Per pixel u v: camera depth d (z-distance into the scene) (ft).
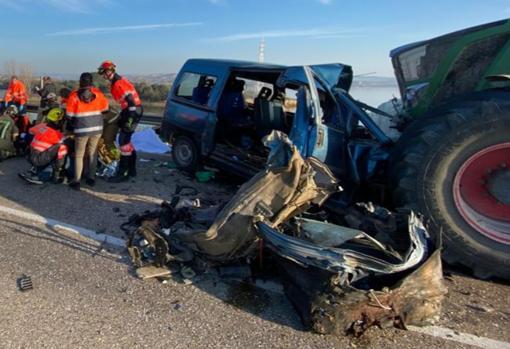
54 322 9.13
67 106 17.58
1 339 8.52
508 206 11.56
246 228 10.46
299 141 14.06
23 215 15.08
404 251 10.62
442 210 11.69
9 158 23.44
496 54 12.41
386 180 14.01
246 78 20.56
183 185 19.49
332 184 10.86
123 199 17.20
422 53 14.39
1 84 49.37
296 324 9.30
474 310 9.99
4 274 11.05
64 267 11.50
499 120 10.85
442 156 11.53
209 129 19.15
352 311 8.64
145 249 11.96
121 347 8.44
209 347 8.52
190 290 10.55
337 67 16.19
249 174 18.03
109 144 20.72
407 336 8.93
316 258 8.83
